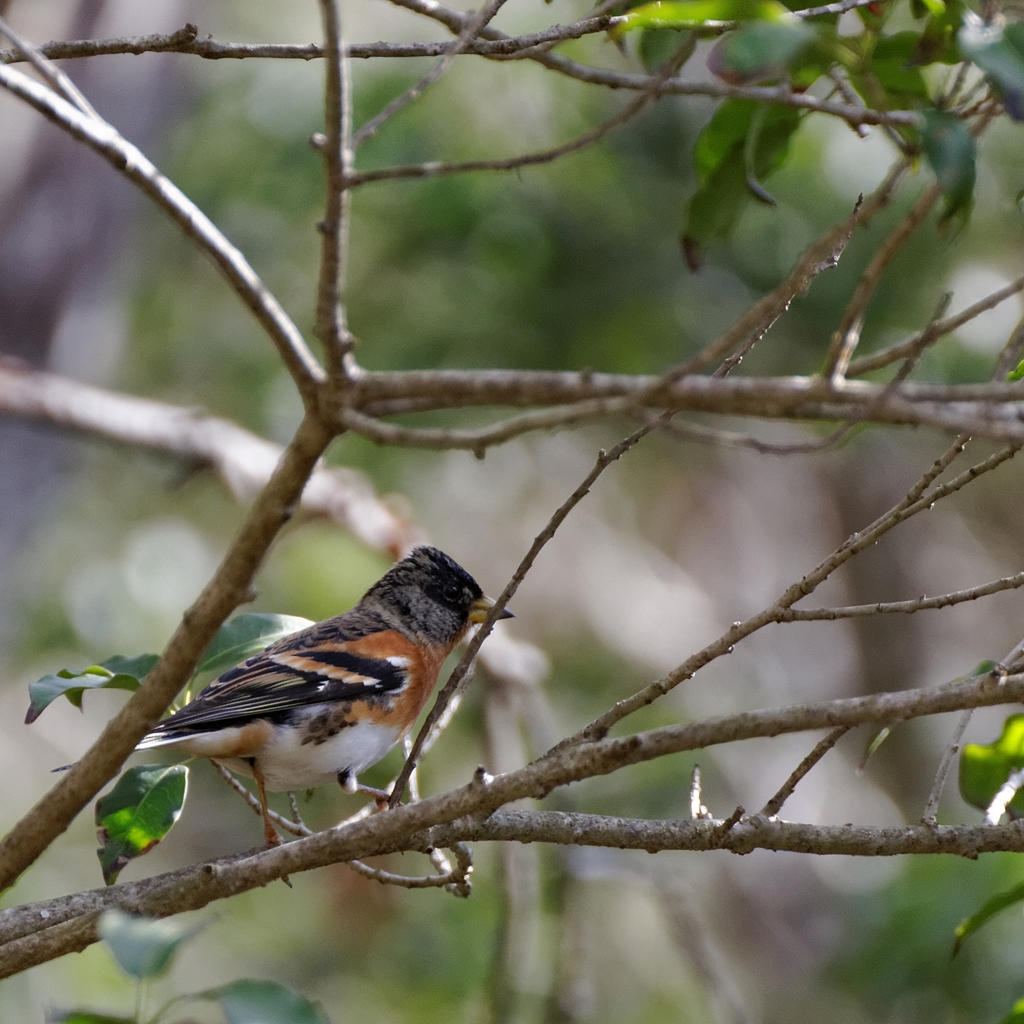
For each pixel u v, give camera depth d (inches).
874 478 789.9
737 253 546.3
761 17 143.6
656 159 552.7
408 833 167.5
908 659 802.2
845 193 546.0
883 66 172.9
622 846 186.9
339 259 137.3
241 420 636.7
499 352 542.3
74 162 551.8
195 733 239.9
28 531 565.0
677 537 836.0
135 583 648.4
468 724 510.0
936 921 381.4
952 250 536.7
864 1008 465.1
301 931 547.8
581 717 664.4
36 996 476.4
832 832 181.0
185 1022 152.8
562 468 757.9
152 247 676.7
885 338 540.1
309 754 253.8
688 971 567.8
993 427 117.1
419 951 488.4
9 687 629.9
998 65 134.3
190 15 571.5
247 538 153.7
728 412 125.0
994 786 205.9
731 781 727.7
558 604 768.9
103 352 592.4
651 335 542.9
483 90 546.3
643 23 176.1
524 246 542.3
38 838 178.2
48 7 530.9
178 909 178.2
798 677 808.9
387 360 550.9
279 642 271.1
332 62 133.2
